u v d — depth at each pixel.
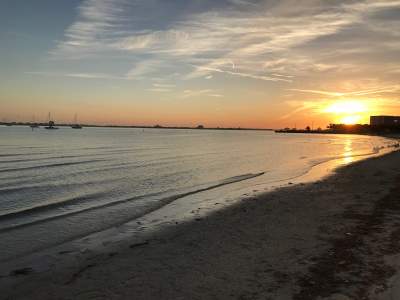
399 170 26.05
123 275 7.94
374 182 20.30
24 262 9.17
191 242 10.17
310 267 7.97
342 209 13.55
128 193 19.83
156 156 46.00
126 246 10.13
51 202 17.08
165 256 9.07
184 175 27.91
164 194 19.39
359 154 50.12
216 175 27.92
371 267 7.84
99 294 7.09
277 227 11.36
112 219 13.80
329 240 9.82
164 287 7.26
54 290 7.38
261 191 18.89
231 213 13.69
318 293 6.76
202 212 14.35
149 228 12.20
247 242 9.94
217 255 8.98
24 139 85.69
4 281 7.92
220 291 6.99
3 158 38.91
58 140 84.56
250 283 7.28
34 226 12.78
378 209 13.39
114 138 110.62
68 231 12.15
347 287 6.94
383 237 9.90
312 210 13.59
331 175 24.16
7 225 12.89
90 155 45.09
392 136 188.25
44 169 30.00
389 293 6.64
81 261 9.06
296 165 35.19
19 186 21.53
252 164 36.94
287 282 7.27
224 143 91.75
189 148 65.69
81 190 20.70
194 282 7.43
